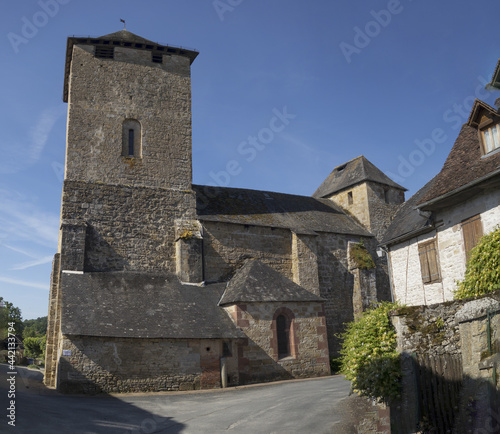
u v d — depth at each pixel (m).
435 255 16.41
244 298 21.58
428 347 9.55
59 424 11.38
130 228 24.14
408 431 9.47
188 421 12.47
